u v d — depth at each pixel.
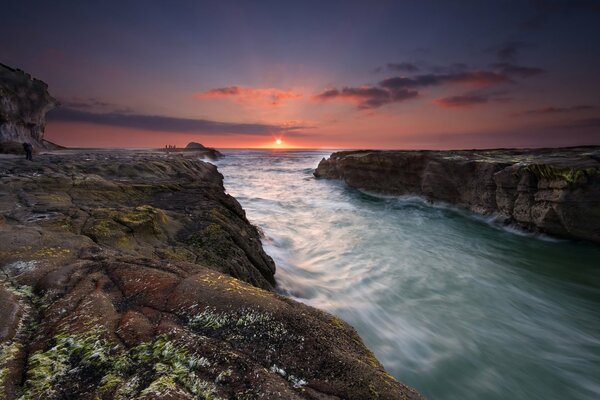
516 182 16.55
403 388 2.98
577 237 13.96
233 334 3.31
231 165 72.06
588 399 6.39
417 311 9.30
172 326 3.29
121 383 2.56
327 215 21.33
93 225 7.09
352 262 12.84
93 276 4.46
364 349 3.66
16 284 4.18
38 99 42.44
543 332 8.58
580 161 14.66
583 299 10.45
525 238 16.00
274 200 26.09
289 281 10.30
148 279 4.34
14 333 3.17
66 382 2.59
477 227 18.58
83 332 3.17
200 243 7.88
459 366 7.11
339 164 35.91
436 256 13.98
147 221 7.60
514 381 6.77
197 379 2.61
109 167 18.14
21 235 5.77
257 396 2.48
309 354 3.15
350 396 2.71
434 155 24.17
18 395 2.44
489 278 11.80
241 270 7.77
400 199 26.31
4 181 11.02
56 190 10.66
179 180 17.22
